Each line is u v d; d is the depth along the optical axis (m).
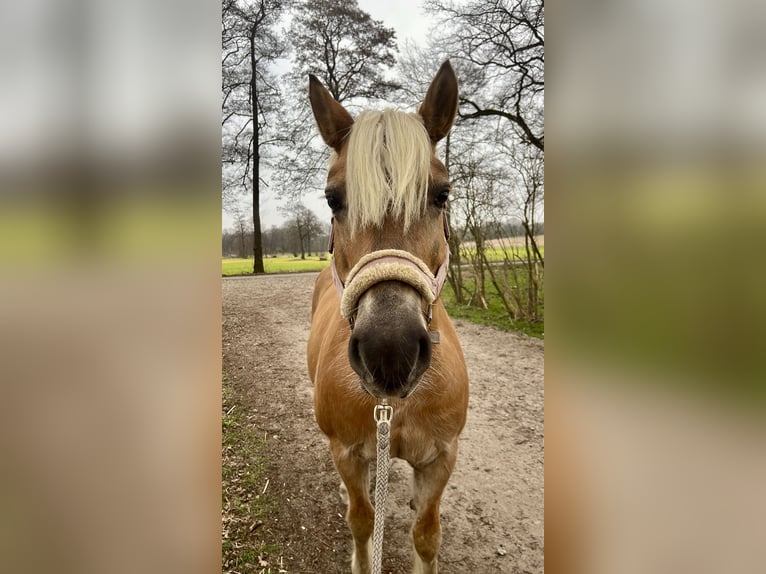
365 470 1.94
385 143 1.47
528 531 2.57
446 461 1.85
